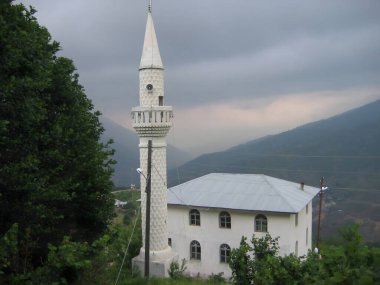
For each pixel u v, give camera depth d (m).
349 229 6.94
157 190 23.62
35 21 16.41
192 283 21.36
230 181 37.28
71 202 17.59
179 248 35.41
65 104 17.64
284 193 33.97
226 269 33.41
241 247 16.17
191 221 35.22
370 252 6.68
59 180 15.54
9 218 14.00
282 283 12.95
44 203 15.56
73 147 16.84
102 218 18.42
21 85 11.89
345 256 7.02
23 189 12.84
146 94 23.83
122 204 68.25
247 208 32.22
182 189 37.06
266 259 14.41
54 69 17.28
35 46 13.59
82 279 13.74
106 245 15.98
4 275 12.55
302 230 35.06
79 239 18.17
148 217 21.06
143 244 23.88
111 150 20.38
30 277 12.30
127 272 22.41
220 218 34.09
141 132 23.72
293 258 13.55
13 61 12.13
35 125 15.02
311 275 11.40
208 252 34.22
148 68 23.69
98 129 21.05
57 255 12.16
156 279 20.80
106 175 18.47
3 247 11.07
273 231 31.94
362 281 4.98
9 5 13.41
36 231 14.41
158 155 23.67
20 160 13.22
